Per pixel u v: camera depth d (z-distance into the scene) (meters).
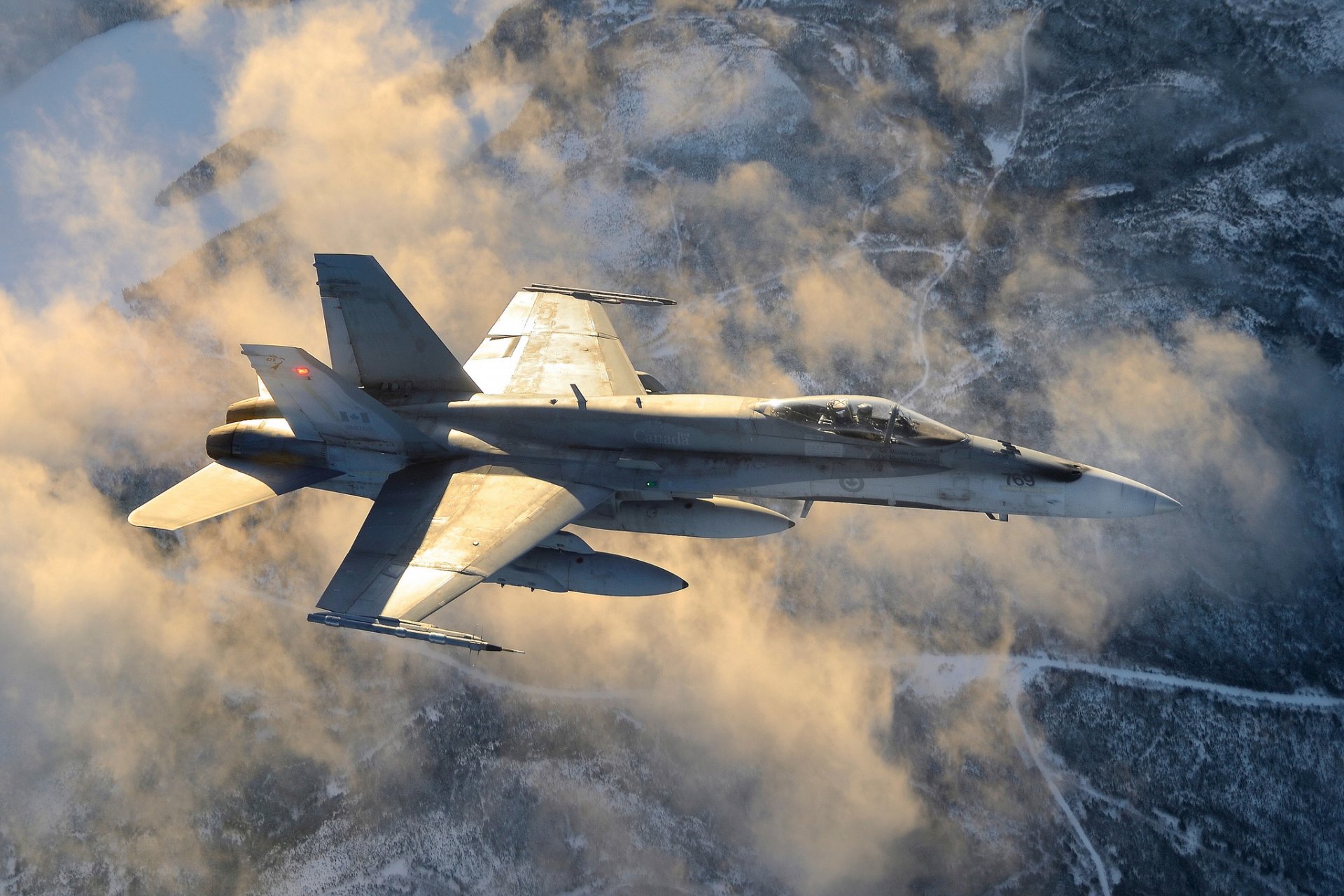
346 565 15.58
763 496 17.25
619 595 17.33
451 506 16.44
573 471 17.25
